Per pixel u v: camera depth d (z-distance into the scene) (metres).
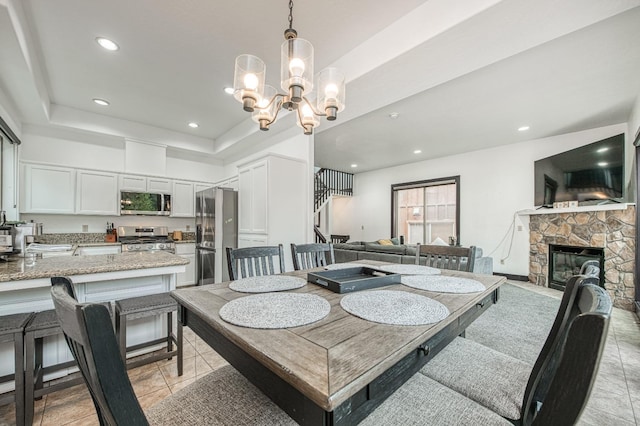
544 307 3.56
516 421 0.92
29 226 2.40
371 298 1.23
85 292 1.96
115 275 1.90
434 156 6.52
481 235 5.89
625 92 3.23
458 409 0.93
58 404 1.68
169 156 5.28
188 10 2.18
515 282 5.13
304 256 2.29
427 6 2.04
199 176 5.64
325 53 2.66
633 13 1.97
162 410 0.91
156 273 2.09
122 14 2.22
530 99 3.44
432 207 7.02
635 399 1.74
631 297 3.47
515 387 1.06
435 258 2.22
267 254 2.04
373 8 2.12
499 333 2.73
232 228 4.32
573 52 2.45
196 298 1.25
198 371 2.08
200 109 4.06
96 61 2.86
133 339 2.17
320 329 0.90
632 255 3.47
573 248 4.32
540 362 0.87
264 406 0.94
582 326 0.53
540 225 4.86
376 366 0.68
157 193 4.77
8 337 1.42
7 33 2.06
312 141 3.93
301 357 0.71
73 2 2.09
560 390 0.54
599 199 3.90
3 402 1.44
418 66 2.37
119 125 4.43
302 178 3.90
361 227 8.49
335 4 2.09
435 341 1.00
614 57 2.52
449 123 4.29
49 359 1.83
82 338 0.50
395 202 7.75
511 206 5.48
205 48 2.65
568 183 4.36
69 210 4.07
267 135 4.43
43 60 2.84
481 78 2.92
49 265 1.89
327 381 0.61
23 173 3.76
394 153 6.24
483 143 5.42
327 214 8.22
